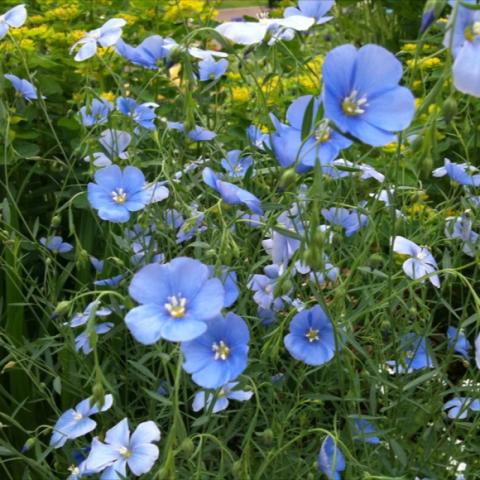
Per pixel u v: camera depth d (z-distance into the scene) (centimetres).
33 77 35
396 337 26
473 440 27
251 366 22
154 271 18
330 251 26
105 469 21
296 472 23
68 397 29
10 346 26
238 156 29
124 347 29
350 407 23
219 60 34
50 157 38
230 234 22
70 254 35
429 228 30
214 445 23
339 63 17
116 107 30
